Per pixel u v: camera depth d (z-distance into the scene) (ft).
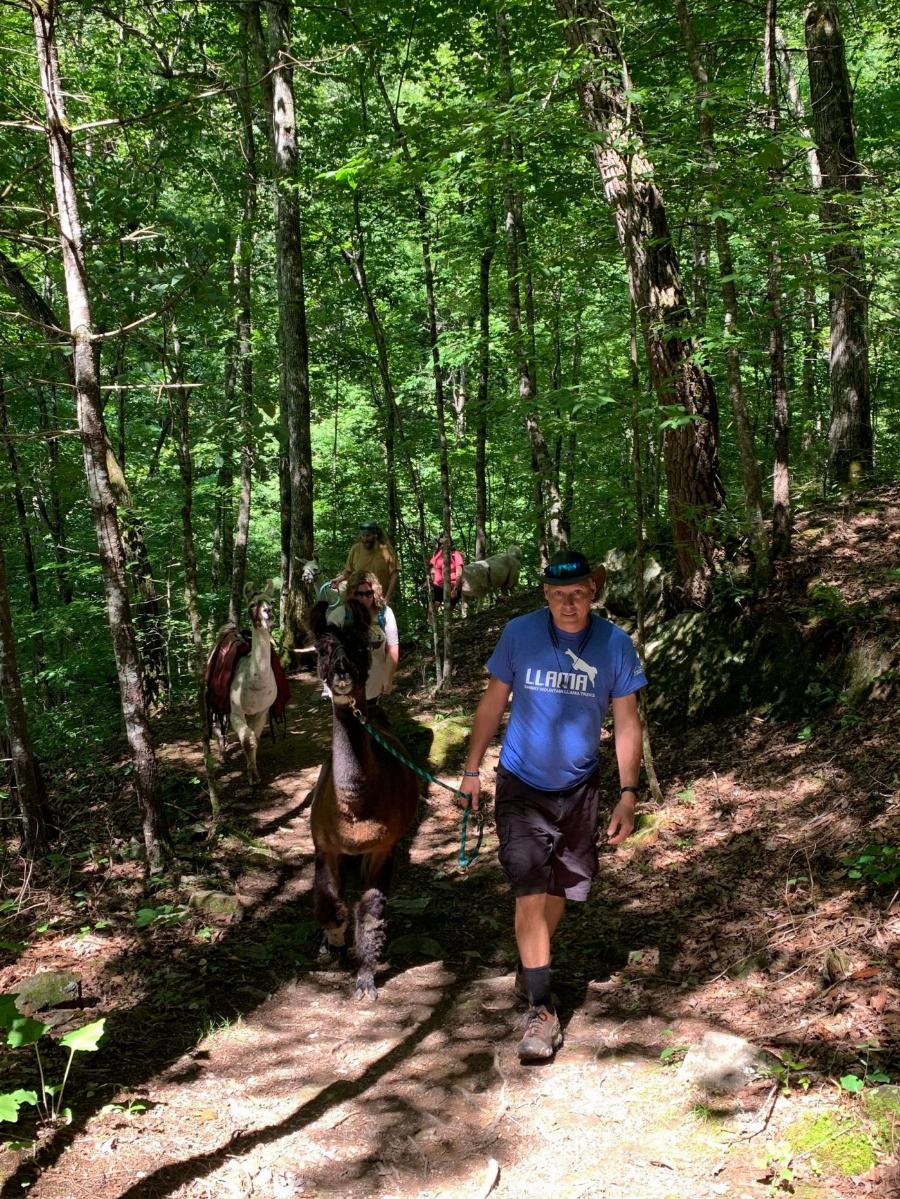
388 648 25.50
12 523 46.19
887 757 18.74
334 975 16.84
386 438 48.52
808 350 40.14
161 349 21.50
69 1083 12.86
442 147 20.18
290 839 23.58
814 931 14.83
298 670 42.27
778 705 23.61
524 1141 11.46
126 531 37.32
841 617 23.07
